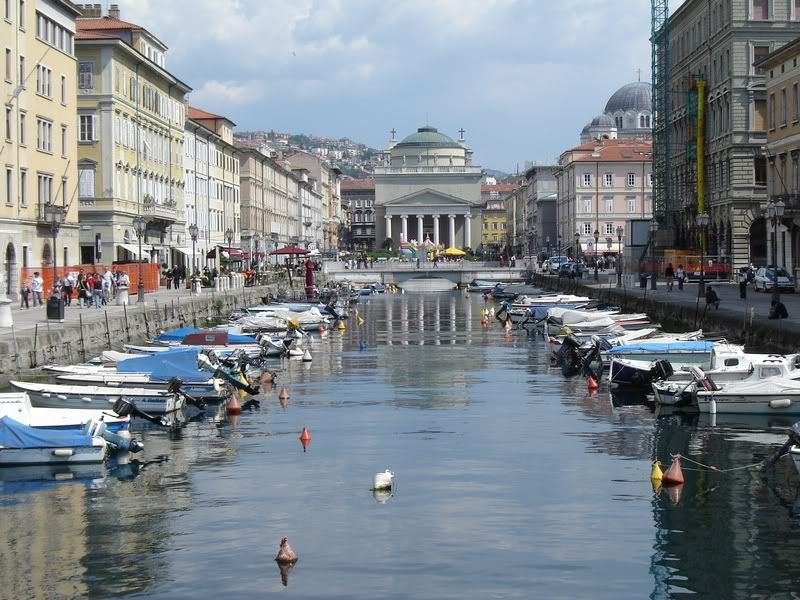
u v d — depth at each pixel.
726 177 114.06
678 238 133.62
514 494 29.31
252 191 179.25
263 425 40.56
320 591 21.86
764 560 23.69
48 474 31.92
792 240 93.25
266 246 187.88
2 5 75.19
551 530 25.88
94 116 99.00
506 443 36.66
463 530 25.91
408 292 171.25
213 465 33.22
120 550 24.50
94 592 21.91
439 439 37.47
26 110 80.31
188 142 134.12
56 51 87.31
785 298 82.19
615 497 28.95
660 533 25.64
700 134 121.62
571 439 37.38
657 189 148.75
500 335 83.75
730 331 62.25
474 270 188.88
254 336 66.69
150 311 72.69
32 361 51.44
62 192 89.19
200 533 25.77
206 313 88.69
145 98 111.88
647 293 93.38
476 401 46.75
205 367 47.53
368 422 41.22
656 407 43.94
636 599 21.48
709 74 120.56
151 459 34.09
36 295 74.94
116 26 108.44
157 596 21.66
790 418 41.28
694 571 22.98
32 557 24.06
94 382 44.81
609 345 57.03
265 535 25.59
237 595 21.67
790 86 91.38
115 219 99.81
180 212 128.62
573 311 80.25
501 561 23.62
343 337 82.44
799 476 30.97
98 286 76.62
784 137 93.00
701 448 35.53
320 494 29.39
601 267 168.12
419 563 23.48
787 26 109.50
